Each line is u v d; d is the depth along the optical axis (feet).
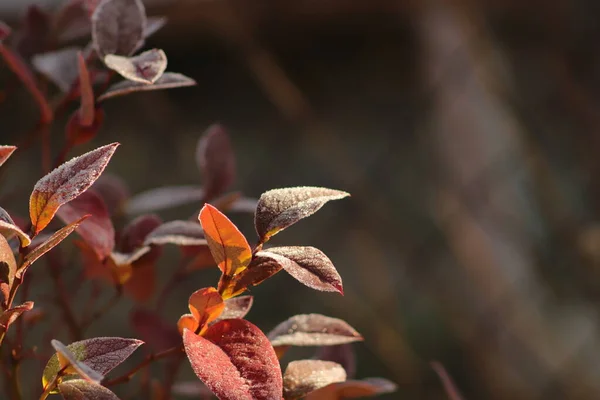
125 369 4.70
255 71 9.91
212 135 2.70
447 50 9.43
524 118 9.29
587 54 8.70
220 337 2.16
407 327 9.25
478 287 9.02
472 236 9.09
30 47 2.80
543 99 9.25
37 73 2.86
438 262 9.52
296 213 2.17
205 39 10.18
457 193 9.36
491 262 8.97
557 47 8.84
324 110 11.62
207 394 2.72
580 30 8.63
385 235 9.76
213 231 2.14
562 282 8.78
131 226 2.48
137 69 2.24
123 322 8.41
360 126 11.52
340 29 10.91
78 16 2.81
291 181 10.84
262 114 11.41
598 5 8.40
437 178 9.78
